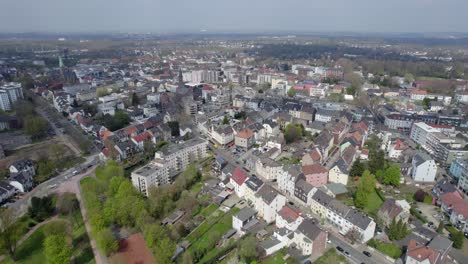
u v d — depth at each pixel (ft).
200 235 522.06
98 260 473.26
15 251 495.41
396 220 524.93
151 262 468.34
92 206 554.46
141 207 542.57
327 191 638.12
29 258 482.69
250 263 442.91
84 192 633.20
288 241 484.74
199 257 467.11
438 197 602.44
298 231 480.23
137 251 490.90
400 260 450.71
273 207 552.82
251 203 610.24
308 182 651.25
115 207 545.44
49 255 426.92
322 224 548.31
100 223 501.97
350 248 484.74
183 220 558.56
